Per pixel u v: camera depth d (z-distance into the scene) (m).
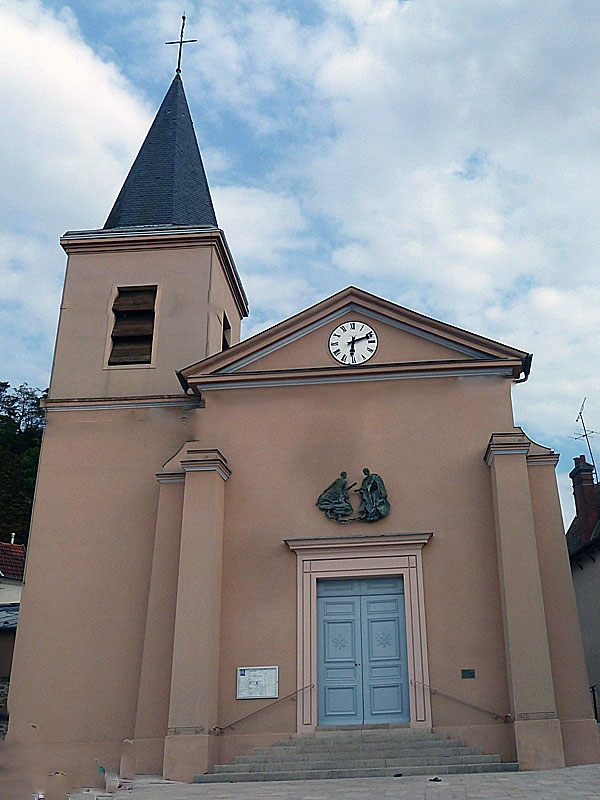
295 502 16.86
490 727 14.80
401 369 17.47
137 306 20.23
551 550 15.84
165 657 15.80
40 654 16.77
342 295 18.30
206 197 23.20
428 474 16.73
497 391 17.20
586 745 14.30
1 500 40.56
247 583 16.34
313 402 17.59
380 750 14.43
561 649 15.08
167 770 14.34
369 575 16.16
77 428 18.73
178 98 25.09
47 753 15.55
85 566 17.42
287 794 11.34
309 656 15.73
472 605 15.68
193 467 16.61
